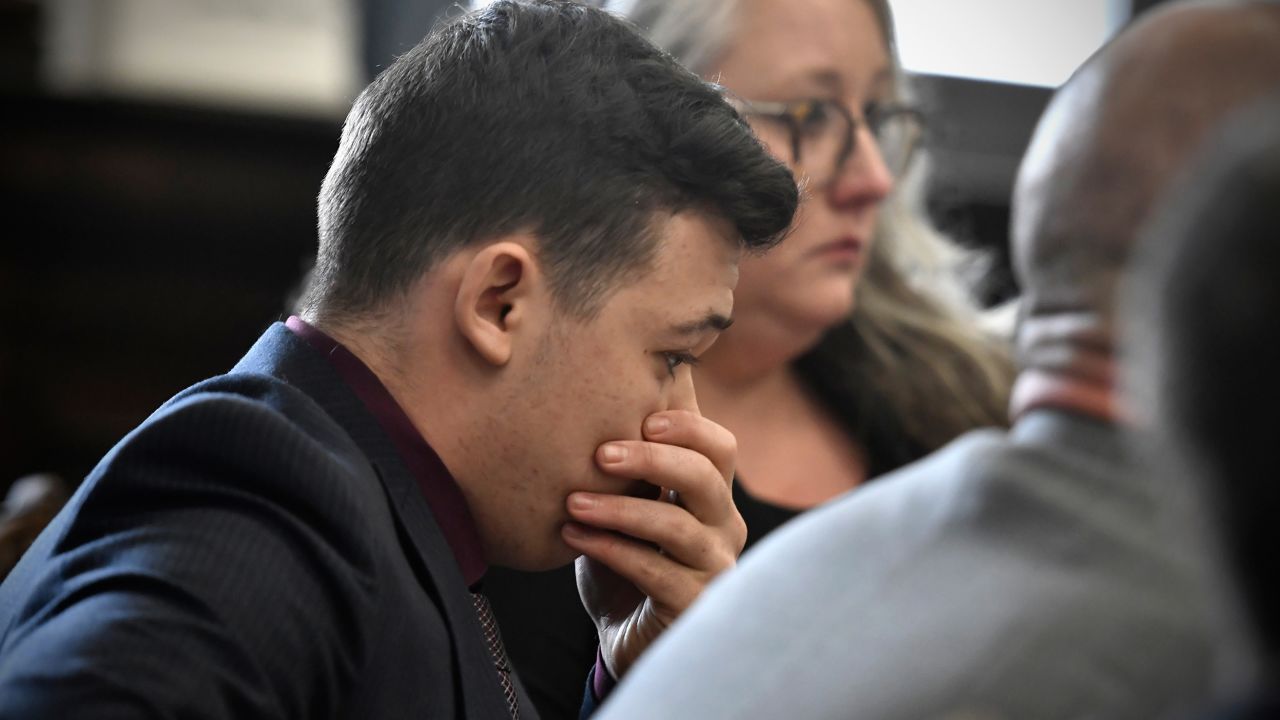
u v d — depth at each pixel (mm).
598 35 3273
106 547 2617
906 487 1878
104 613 2436
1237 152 1360
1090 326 1808
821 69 4609
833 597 1753
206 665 2430
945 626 1639
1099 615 1593
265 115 9453
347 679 2676
